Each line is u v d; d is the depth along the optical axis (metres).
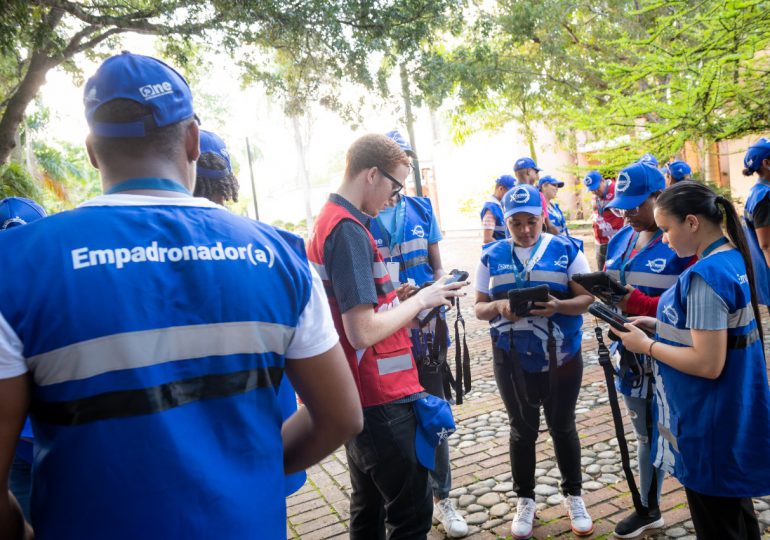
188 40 8.43
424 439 2.26
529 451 3.16
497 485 3.75
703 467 2.16
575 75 14.04
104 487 0.97
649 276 2.83
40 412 0.99
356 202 2.30
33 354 0.96
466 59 12.63
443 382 3.15
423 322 2.98
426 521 2.32
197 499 1.01
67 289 0.98
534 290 2.91
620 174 2.88
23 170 11.94
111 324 0.98
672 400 2.25
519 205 3.06
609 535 3.07
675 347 2.21
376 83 9.80
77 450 0.97
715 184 9.58
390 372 2.22
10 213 2.84
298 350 1.23
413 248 3.23
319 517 3.61
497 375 3.21
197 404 1.05
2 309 0.94
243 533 1.04
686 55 8.26
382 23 8.88
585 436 4.30
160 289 1.04
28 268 0.98
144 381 1.00
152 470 0.99
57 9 8.08
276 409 1.17
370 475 2.33
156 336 1.02
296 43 8.73
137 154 1.15
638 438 2.99
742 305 2.09
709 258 2.13
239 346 1.09
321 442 1.35
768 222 4.00
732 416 2.11
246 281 1.12
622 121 8.98
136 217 1.09
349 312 2.09
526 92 14.31
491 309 3.17
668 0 8.30
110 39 9.95
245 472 1.08
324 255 2.17
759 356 2.17
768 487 2.11
